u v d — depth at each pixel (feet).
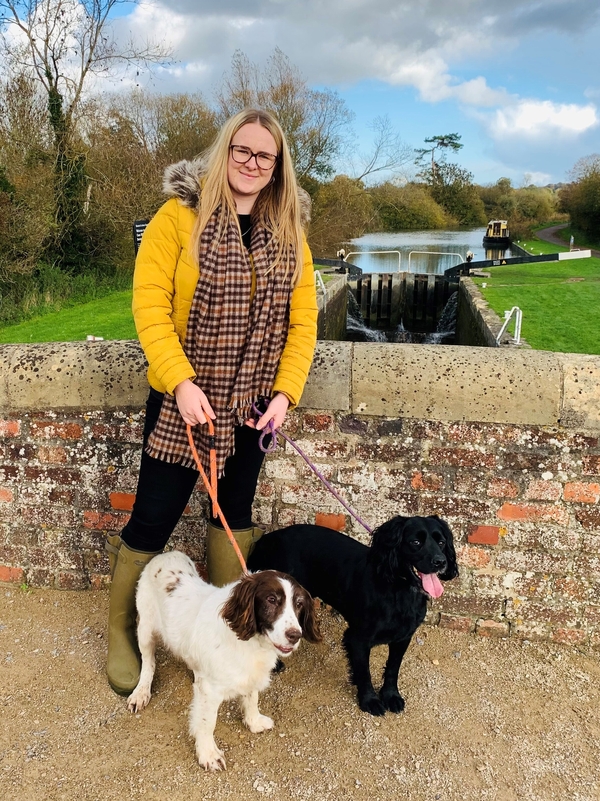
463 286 61.72
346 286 71.56
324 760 7.98
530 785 7.70
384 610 8.55
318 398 9.89
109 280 64.64
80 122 64.28
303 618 7.54
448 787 7.63
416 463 9.97
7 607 11.04
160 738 8.23
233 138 7.27
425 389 9.55
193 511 10.91
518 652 10.10
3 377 10.47
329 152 95.04
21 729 8.32
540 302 47.50
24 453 10.96
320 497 10.48
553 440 9.46
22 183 52.29
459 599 10.37
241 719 8.66
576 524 9.73
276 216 7.77
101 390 10.31
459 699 9.11
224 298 7.41
